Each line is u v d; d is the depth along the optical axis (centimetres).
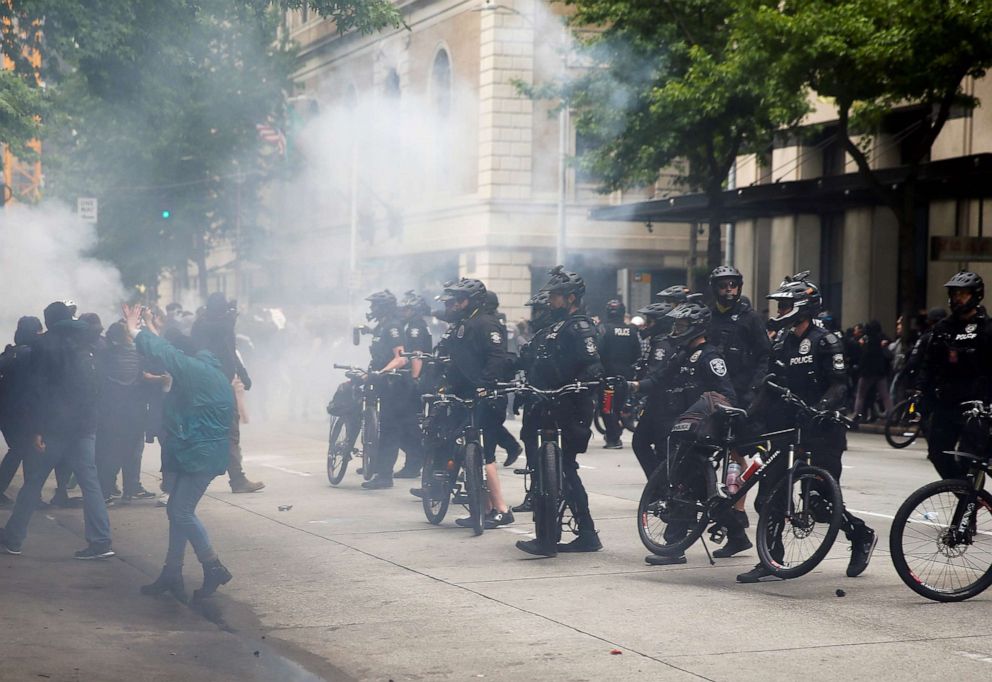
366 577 875
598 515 1155
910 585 792
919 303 2783
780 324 877
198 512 1187
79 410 941
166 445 816
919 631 714
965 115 2659
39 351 938
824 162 3102
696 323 933
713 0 2616
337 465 1416
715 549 977
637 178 2777
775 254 3189
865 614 756
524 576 876
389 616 761
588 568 904
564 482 959
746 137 2770
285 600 808
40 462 949
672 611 765
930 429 1015
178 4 1576
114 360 1250
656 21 2703
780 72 2252
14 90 1711
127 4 1533
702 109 2538
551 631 719
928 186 2559
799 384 870
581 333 943
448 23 4097
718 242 2773
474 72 3975
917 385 1025
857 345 2344
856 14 2177
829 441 857
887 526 1088
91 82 1653
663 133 2664
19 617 749
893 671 632
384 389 1360
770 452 871
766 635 704
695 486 905
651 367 1104
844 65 2216
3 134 1745
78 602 799
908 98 2311
